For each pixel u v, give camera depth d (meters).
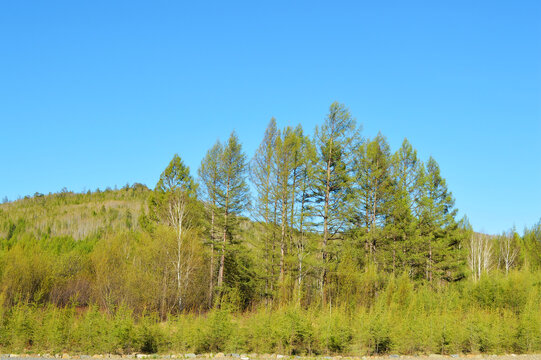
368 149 33.09
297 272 25.97
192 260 25.56
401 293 20.98
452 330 17.16
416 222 34.91
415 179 36.50
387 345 15.84
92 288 25.11
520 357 16.59
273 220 27.45
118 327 14.09
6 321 14.18
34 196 121.56
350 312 17.44
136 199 115.38
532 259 41.25
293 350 14.77
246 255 30.17
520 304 22.72
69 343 13.90
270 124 28.27
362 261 28.86
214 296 27.31
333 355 14.96
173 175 34.25
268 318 15.10
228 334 14.68
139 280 21.44
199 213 31.67
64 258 33.53
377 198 32.75
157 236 26.62
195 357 13.65
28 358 12.51
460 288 27.69
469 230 42.12
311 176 27.59
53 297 25.95
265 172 27.83
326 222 27.33
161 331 14.74
